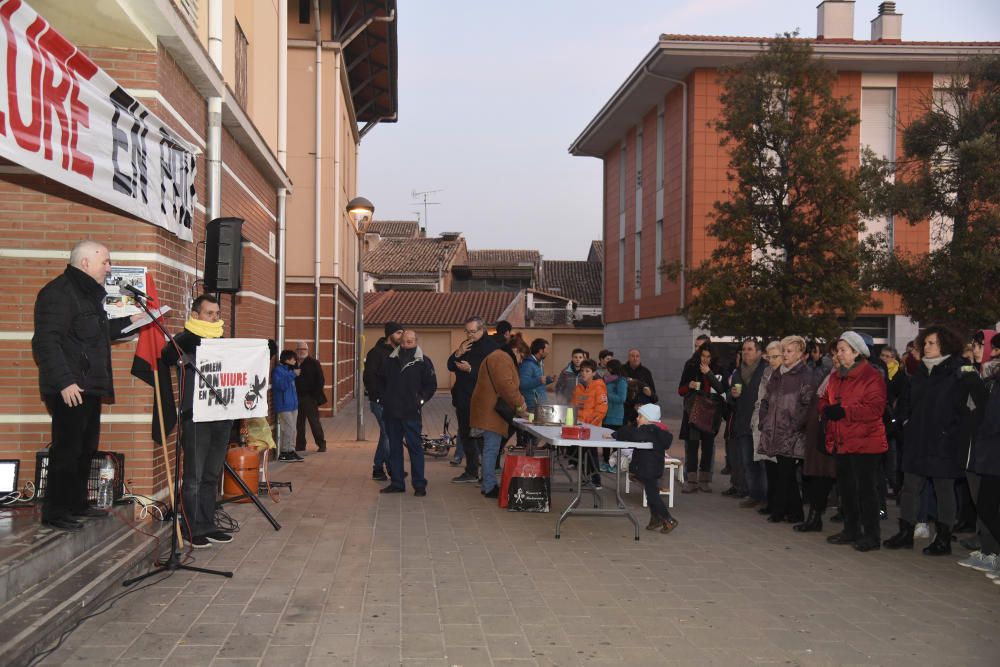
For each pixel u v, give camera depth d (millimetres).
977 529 7328
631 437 8195
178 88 8750
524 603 5645
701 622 5312
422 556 6934
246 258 13578
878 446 7500
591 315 44781
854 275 16297
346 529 7973
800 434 8484
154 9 7277
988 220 15312
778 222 16594
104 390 6141
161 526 7195
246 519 8398
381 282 47281
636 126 29578
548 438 8016
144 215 7305
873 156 17172
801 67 16375
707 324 16891
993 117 15891
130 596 5578
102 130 6465
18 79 5188
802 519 8883
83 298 6020
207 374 6840
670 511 9461
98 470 6836
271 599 5602
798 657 4719
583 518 8914
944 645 4953
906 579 6488
